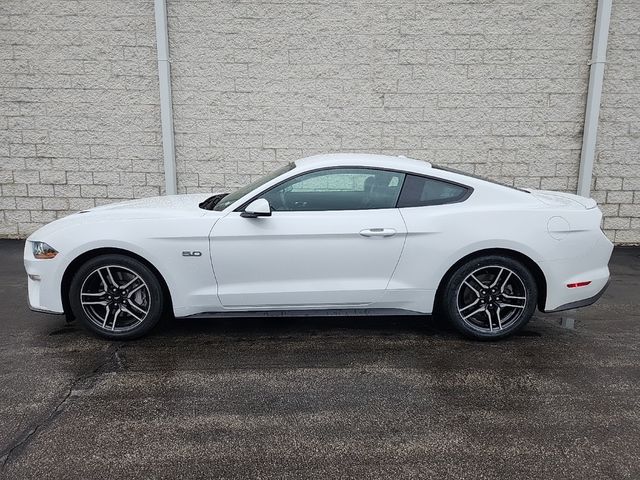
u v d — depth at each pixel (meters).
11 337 4.43
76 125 7.71
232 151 7.77
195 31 7.45
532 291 4.25
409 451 2.85
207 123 7.70
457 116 7.65
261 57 7.52
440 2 7.36
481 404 3.35
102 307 4.34
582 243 4.23
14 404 3.33
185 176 7.86
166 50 7.36
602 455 2.82
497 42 7.46
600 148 7.71
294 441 2.94
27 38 7.48
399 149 7.75
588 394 3.48
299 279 4.21
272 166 7.81
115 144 7.76
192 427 3.07
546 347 4.25
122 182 7.87
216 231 4.12
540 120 7.65
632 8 7.33
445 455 2.81
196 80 7.59
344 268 4.19
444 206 4.26
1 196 7.91
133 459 2.78
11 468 2.69
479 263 4.21
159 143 7.75
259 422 3.13
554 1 7.35
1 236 8.03
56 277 4.20
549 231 4.18
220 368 3.85
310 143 7.74
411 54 7.49
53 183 7.88
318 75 7.56
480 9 7.38
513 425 3.11
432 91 7.59
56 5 7.40
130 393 3.47
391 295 4.23
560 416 3.21
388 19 7.41
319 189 4.29
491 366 3.90
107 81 7.59
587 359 4.02
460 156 7.76
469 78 7.55
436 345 4.29
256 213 4.07
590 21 7.38
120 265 4.18
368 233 4.12
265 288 4.20
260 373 3.77
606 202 7.86
